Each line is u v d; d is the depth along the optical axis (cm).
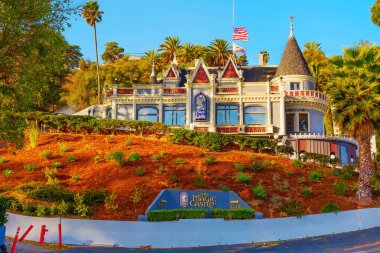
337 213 3078
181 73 6550
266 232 2838
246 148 4278
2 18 2214
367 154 3428
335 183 3606
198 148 4188
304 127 5725
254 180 3509
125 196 3089
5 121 2355
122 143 4206
